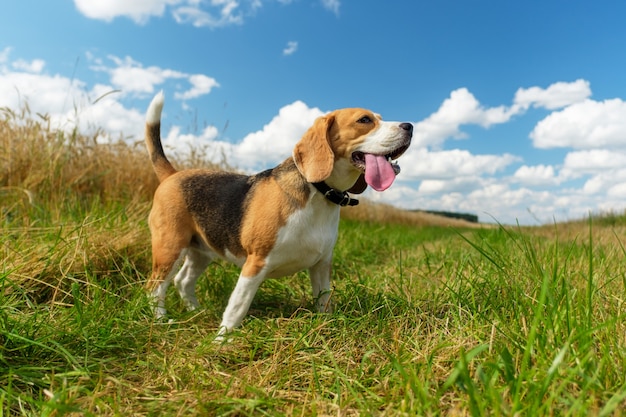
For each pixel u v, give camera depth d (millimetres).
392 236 3602
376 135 1119
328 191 1119
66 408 665
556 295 937
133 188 2594
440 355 876
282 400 760
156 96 1469
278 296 1488
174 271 1303
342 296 1298
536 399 600
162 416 719
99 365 876
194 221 1290
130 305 1142
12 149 2197
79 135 2535
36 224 1748
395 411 667
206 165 3170
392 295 1292
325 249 1194
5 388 778
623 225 5418
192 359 933
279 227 1125
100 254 1477
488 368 756
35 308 1072
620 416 599
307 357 909
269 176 1198
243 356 986
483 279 1248
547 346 784
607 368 707
